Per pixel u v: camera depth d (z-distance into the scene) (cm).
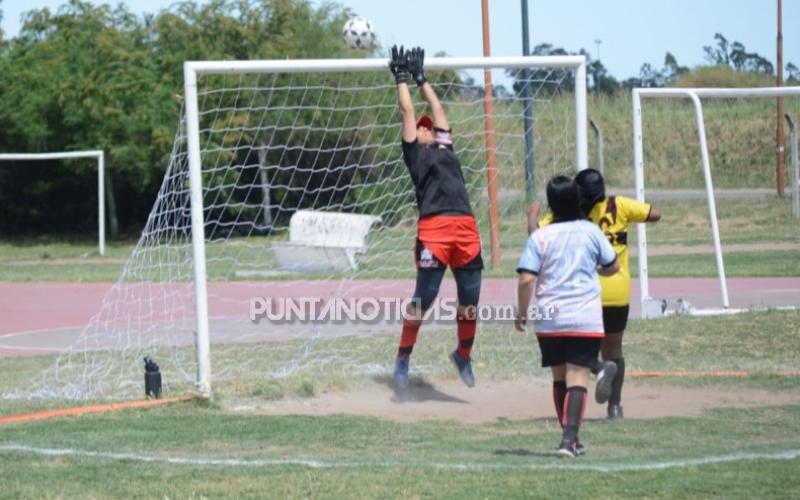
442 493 2044
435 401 3238
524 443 2572
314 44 11862
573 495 2005
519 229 5462
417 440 2627
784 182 11325
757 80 14038
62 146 12775
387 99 4919
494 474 2186
